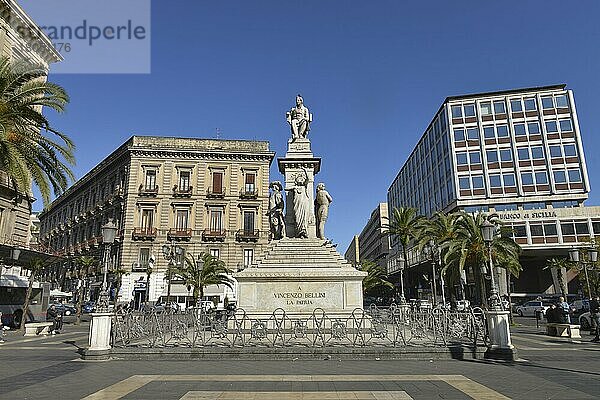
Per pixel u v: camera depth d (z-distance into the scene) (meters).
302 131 19.81
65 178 19.83
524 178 52.44
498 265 30.25
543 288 53.56
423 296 60.75
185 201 50.53
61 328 24.94
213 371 10.40
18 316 29.14
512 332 23.03
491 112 55.50
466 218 29.41
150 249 48.56
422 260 51.50
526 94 54.53
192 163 51.75
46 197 18.09
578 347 15.66
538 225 49.91
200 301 35.91
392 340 13.48
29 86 17.80
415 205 77.00
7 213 30.38
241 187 52.25
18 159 16.08
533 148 52.88
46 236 75.50
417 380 9.27
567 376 9.74
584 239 47.69
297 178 18.91
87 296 52.12
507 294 46.72
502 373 10.09
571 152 51.56
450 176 56.06
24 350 15.18
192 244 49.28
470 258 29.48
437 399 7.67
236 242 50.19
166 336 14.95
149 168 51.00
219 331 14.47
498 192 52.88
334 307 16.19
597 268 34.91
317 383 8.98
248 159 52.97
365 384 8.88
